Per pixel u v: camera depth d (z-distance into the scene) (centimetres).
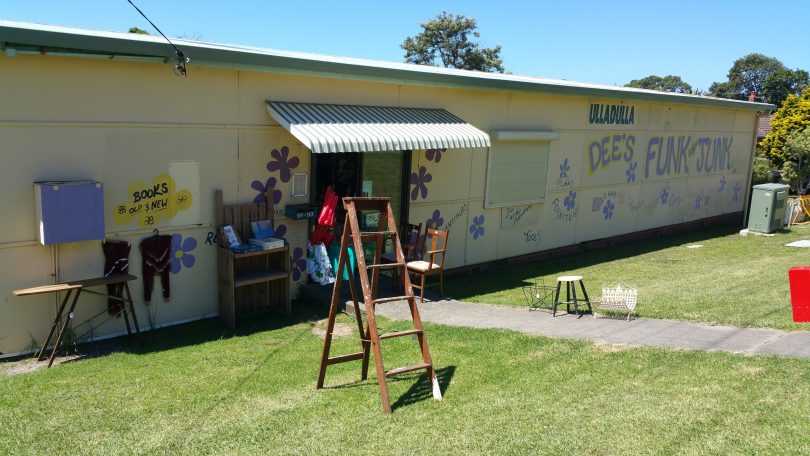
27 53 692
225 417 554
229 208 888
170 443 505
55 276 757
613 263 1372
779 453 446
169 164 830
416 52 5731
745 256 1426
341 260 610
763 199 1759
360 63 1053
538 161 1347
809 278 541
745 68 9069
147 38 782
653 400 550
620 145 1565
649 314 866
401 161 1112
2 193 710
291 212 941
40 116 722
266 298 936
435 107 1122
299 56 961
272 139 927
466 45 5644
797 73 7756
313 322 888
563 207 1439
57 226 725
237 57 836
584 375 627
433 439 498
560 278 891
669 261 1388
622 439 480
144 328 843
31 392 618
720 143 1967
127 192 799
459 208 1207
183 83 827
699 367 629
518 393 588
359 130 912
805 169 3038
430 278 1177
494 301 1002
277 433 519
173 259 854
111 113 773
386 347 753
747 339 721
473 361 688
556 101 1361
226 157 883
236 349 765
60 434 523
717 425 495
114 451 493
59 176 744
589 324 830
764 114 2136
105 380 653
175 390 623
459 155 1185
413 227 1087
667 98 1641
